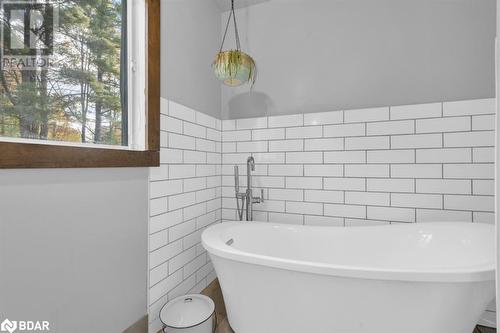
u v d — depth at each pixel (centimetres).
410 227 150
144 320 135
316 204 187
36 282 89
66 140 108
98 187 112
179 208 163
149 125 137
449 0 159
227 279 126
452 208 155
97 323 111
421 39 164
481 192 149
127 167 126
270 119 201
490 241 125
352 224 178
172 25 158
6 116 88
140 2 139
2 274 80
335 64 185
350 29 181
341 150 181
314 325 112
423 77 163
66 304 99
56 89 105
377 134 172
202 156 189
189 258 173
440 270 92
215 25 209
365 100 176
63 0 108
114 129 131
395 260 149
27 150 84
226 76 167
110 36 129
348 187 179
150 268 140
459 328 101
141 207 135
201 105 189
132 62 138
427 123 160
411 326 100
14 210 83
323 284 106
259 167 204
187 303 150
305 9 194
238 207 192
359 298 102
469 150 152
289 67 198
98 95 123
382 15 174
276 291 115
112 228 118
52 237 94
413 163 163
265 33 205
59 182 96
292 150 194
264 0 205
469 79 154
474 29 154
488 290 96
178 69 163
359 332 106
